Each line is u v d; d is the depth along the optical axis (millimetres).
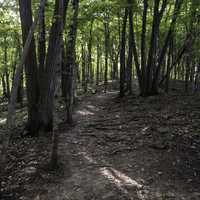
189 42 20359
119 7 17578
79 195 7277
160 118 12820
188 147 9555
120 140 10969
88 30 28094
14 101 7352
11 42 25016
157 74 18641
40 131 12398
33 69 12328
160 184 7570
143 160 9031
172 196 6973
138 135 11180
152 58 18406
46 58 12180
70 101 13953
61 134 12344
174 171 8234
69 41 13102
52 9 13250
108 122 13672
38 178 8289
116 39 34844
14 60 28781
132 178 7926
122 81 21078
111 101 20266
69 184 7863
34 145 10977
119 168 8625
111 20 25188
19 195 7500
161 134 10867
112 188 7445
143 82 19094
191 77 27047
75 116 16125
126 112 15320
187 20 17984
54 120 8641
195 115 12586
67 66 13820
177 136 10438
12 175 8578
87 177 8172
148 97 18094
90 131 12547
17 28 20281
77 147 10641
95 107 18969
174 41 25531
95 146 10664
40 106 12422
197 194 7055
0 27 19781
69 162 9273
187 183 7605
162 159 8969
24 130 12586
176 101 16016
